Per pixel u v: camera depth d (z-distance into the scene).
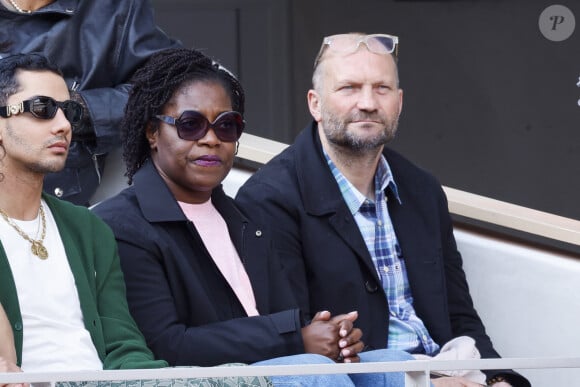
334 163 13.04
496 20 23.64
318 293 12.70
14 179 10.36
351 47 12.98
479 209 14.39
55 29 13.50
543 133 23.42
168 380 9.71
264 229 11.98
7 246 10.20
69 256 10.48
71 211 10.76
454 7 23.77
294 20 23.36
